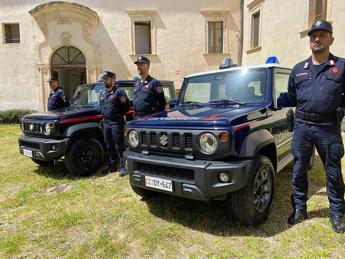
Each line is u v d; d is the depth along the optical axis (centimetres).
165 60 1642
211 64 1669
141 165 332
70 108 579
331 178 303
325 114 290
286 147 405
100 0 1591
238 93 392
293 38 1173
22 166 616
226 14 1652
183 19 1636
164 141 311
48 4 1516
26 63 1591
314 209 353
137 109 477
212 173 279
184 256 274
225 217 340
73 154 512
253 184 301
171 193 305
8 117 1516
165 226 329
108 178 511
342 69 279
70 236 318
